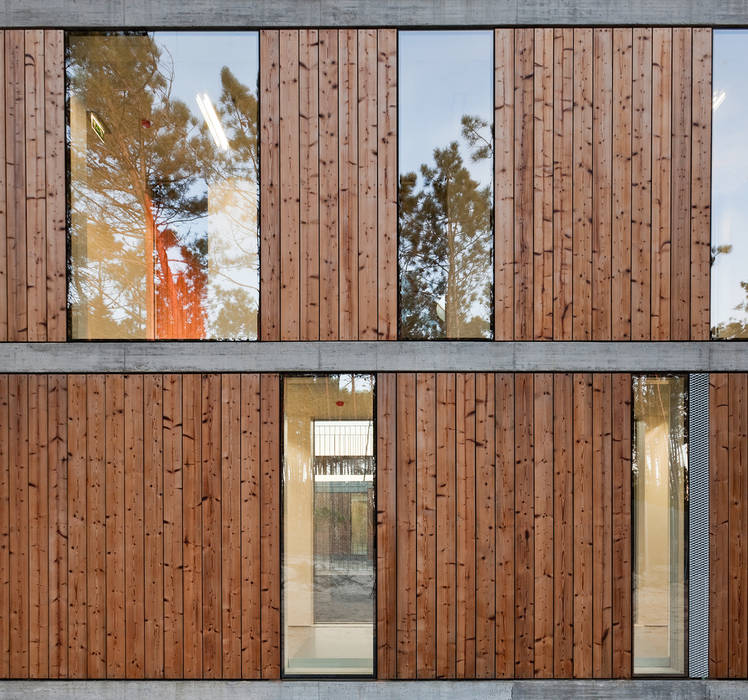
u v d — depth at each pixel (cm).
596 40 532
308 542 525
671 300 529
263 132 534
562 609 518
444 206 538
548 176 531
